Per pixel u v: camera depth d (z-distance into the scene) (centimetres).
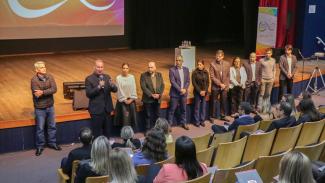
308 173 291
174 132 769
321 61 1289
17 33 1249
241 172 358
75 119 711
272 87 909
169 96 824
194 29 1612
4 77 1005
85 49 1419
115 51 1451
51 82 656
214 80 812
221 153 477
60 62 1217
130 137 505
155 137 402
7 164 623
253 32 1292
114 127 739
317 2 1292
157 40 1539
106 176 376
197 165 337
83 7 1338
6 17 1227
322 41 1301
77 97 746
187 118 823
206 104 835
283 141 547
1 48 1276
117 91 717
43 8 1274
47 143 689
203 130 784
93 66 1159
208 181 345
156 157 400
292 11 1283
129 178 320
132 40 1509
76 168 431
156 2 1512
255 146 518
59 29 1312
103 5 1371
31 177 581
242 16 1709
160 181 334
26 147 680
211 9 1650
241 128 555
